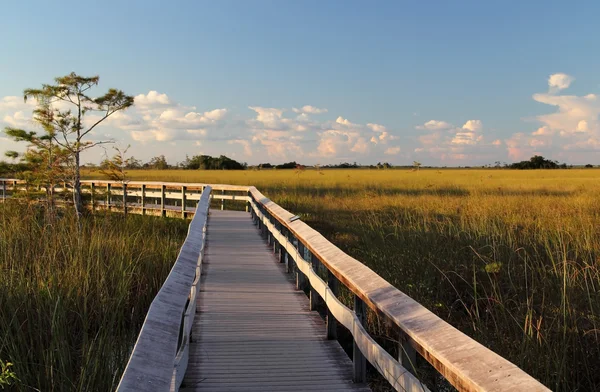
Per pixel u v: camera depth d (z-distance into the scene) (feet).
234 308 19.01
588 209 48.19
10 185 63.41
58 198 47.93
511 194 72.64
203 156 275.80
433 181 112.78
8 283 21.16
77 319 19.39
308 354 14.46
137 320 21.15
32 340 16.05
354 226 41.65
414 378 8.49
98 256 24.93
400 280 23.30
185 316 11.93
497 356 6.62
